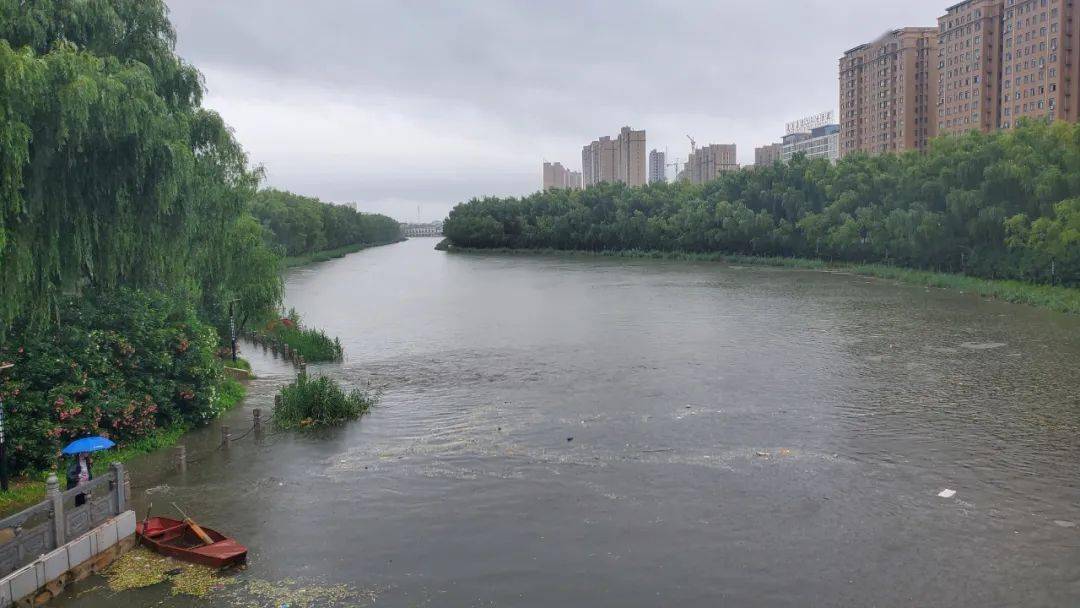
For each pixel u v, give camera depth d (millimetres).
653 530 21312
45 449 24250
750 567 19188
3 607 16469
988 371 39844
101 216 27188
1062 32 128125
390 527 21781
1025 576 18500
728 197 134750
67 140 23984
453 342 53594
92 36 29078
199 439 30172
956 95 156000
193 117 34656
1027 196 76562
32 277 24359
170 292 33312
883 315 61312
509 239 186625
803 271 107438
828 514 22188
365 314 70312
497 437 29984
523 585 18469
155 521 21172
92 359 26547
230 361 43969
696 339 51750
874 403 33906
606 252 158875
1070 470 25281
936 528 21156
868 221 101000
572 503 23250
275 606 17484
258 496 24156
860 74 192125
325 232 180750
